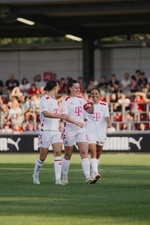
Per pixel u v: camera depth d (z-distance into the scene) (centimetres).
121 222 2333
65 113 3591
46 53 8706
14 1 6394
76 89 3619
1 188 3459
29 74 8750
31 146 6975
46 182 3784
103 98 7388
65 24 7650
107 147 6838
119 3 6581
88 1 6469
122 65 8519
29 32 8600
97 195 3100
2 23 7994
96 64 8581
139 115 7319
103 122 3859
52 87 3606
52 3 6531
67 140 3644
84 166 3647
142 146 6775
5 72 8800
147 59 8456
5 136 7012
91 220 2378
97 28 8206
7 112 7525
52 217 2453
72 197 3033
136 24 7962
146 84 7650
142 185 3559
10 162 5522
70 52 8656
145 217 2430
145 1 6512
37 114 7475
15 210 2634
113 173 4334
